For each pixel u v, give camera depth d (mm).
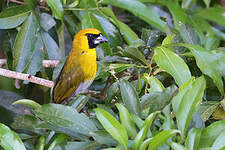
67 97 10680
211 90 8656
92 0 9336
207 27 9938
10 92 10477
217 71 7594
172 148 5828
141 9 9156
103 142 6039
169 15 12031
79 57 10352
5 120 10664
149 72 8211
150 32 9461
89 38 10164
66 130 6672
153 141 5488
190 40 9164
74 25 10820
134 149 5664
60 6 8695
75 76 10391
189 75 7336
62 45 10414
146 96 6793
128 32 9312
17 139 6137
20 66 9141
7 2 9922
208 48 9602
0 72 8938
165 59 7422
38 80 9141
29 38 9180
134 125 6059
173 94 6434
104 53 9719
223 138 5660
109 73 8922
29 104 6832
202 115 7383
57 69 9242
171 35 8250
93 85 10391
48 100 10734
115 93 7836
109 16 10078
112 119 5770
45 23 9680
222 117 7895
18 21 9133
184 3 10391
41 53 9555
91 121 6570
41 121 7121
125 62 9250
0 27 9000
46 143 6855
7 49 10086
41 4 9664
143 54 8750
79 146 6531
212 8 10211
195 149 5699
